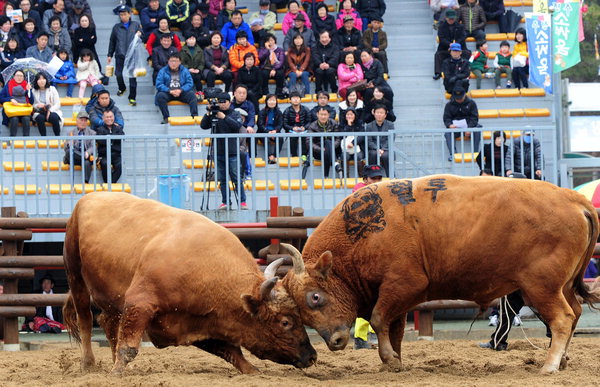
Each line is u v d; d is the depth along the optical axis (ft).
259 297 55.47
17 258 85.51
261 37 140.46
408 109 142.20
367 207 59.57
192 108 133.18
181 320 55.26
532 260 57.06
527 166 111.04
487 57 145.18
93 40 141.59
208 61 136.87
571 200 57.98
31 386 54.70
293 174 120.67
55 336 96.12
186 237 55.21
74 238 59.62
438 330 91.20
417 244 58.34
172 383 53.26
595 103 148.36
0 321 89.30
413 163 106.63
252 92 131.54
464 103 126.93
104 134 115.55
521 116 136.26
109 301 57.41
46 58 136.77
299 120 123.44
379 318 58.90
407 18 157.28
